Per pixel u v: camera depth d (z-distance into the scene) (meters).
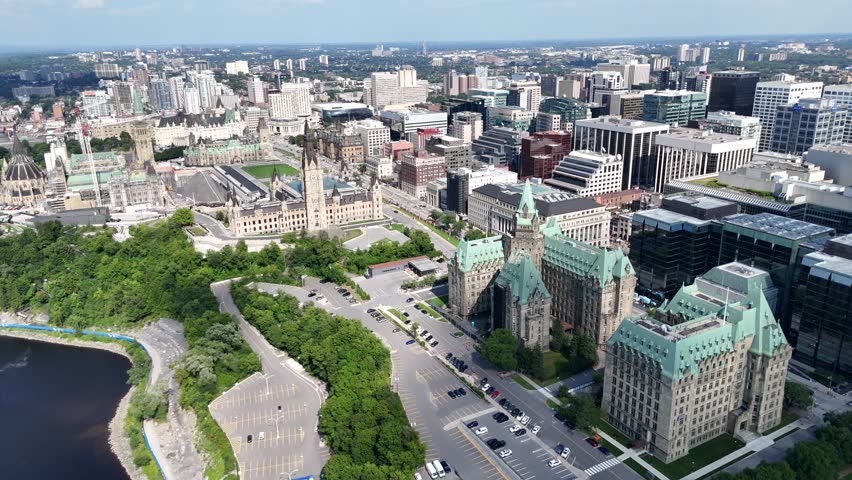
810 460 195.12
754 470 191.50
